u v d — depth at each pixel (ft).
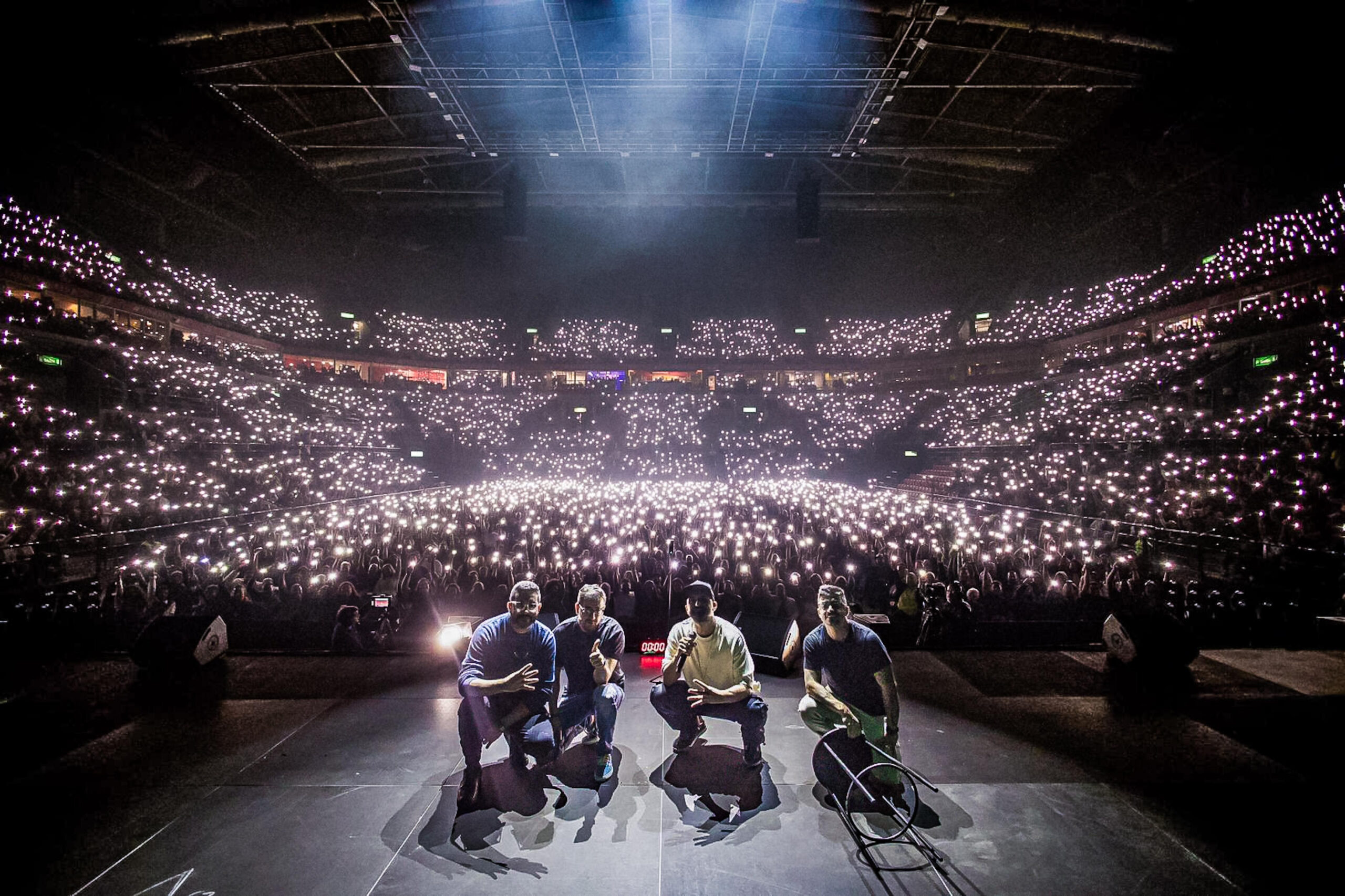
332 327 118.62
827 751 13.84
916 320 131.44
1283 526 43.32
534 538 44.47
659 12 59.98
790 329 144.97
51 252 71.51
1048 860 12.28
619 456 120.16
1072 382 95.45
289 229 107.24
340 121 81.71
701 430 129.29
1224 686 21.11
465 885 11.53
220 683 21.49
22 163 69.00
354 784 15.08
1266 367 64.69
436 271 138.72
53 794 14.57
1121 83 70.03
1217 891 11.44
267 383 97.66
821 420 127.24
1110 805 14.17
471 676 14.44
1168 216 86.43
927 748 16.85
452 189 108.68
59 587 34.37
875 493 84.07
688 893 11.38
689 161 99.55
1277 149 65.77
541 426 128.57
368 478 89.04
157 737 17.49
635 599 29.12
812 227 93.04
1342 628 24.75
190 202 90.02
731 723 18.74
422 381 129.29
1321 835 13.10
